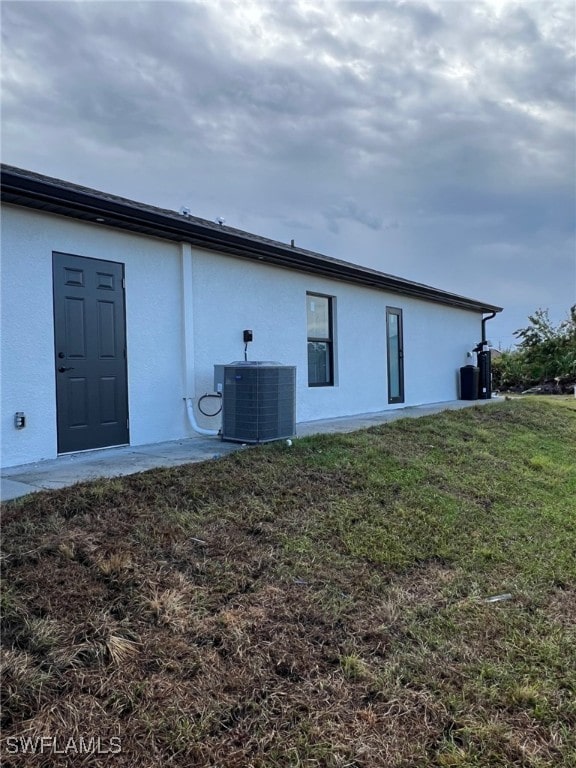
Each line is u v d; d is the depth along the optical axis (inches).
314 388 341.7
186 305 252.5
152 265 239.1
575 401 553.6
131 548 116.3
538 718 85.3
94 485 147.2
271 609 106.1
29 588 97.7
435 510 171.6
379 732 79.7
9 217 188.2
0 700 75.0
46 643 85.4
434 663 97.0
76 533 119.0
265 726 78.5
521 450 275.1
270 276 306.7
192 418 252.1
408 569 133.3
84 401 211.5
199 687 83.5
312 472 186.4
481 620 113.0
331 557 131.4
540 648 104.3
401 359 440.5
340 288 368.2
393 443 247.1
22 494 141.2
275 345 309.0
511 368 794.8
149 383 237.1
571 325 774.5
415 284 422.0
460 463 231.5
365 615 110.0
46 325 198.5
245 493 158.9
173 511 138.5
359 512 159.8
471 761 75.6
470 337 556.1
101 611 95.4
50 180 207.5
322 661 94.1
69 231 206.8
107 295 220.8
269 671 89.4
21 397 190.5
